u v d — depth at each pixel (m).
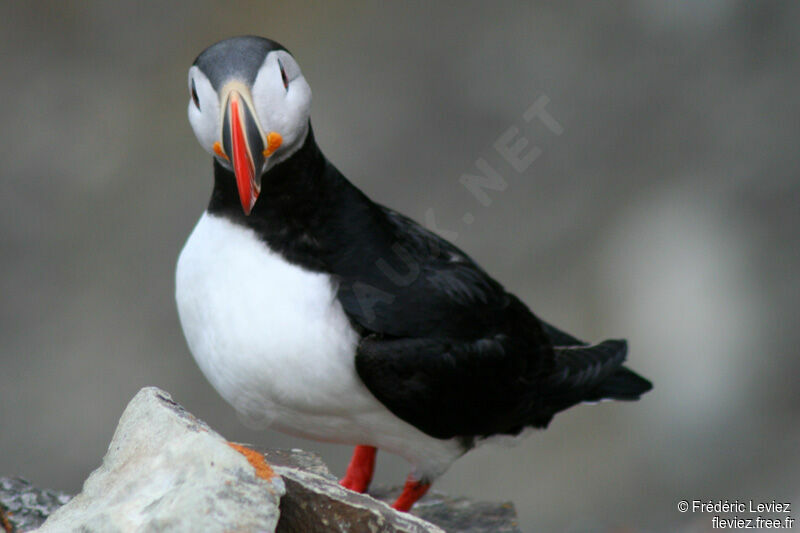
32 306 13.85
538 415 6.37
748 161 14.07
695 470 12.66
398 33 15.04
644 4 14.88
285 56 5.08
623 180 14.09
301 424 5.68
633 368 13.20
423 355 5.43
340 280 5.31
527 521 12.18
